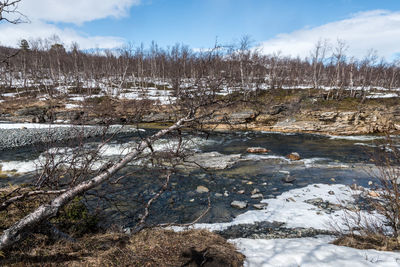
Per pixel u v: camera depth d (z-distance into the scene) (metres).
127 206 8.66
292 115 31.31
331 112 28.86
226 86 4.83
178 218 8.09
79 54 63.88
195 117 4.75
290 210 8.59
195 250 4.53
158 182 11.34
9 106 35.34
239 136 26.36
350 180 12.18
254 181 12.22
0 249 3.44
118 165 4.26
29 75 56.84
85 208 6.41
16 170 13.43
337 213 8.11
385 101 32.41
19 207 5.17
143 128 27.56
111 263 3.87
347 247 4.74
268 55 49.25
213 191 10.73
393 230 5.91
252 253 4.72
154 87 50.69
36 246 4.24
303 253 4.43
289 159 16.72
